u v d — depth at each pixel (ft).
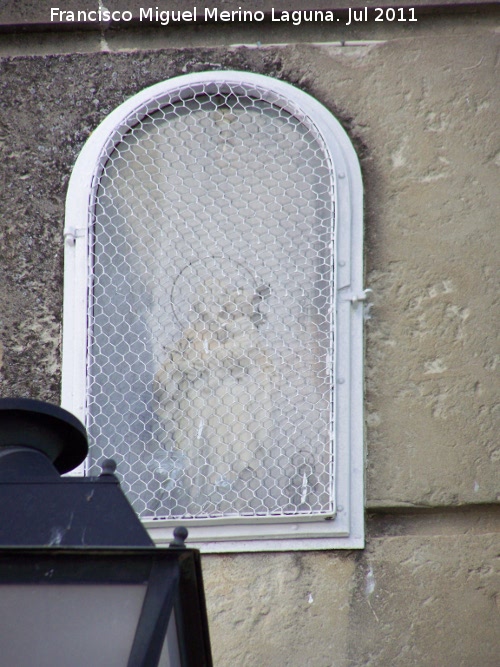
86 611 14.73
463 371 29.04
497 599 27.17
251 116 31.55
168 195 31.01
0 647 14.49
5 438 17.02
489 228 30.14
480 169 30.66
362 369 28.99
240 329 30.07
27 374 29.48
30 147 31.42
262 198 30.89
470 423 28.63
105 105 31.71
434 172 30.63
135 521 15.81
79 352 29.27
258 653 26.68
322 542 27.71
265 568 27.53
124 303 30.27
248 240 30.63
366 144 30.91
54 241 30.53
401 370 29.09
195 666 16.08
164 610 14.61
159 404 29.66
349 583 27.32
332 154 30.40
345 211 29.94
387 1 32.24
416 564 27.50
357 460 28.32
